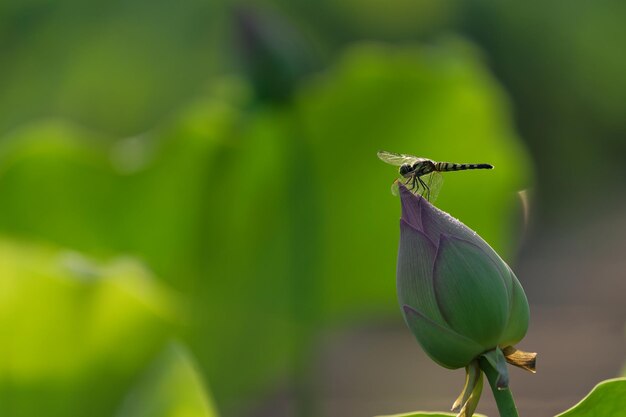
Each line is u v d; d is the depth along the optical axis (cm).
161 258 220
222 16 389
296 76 196
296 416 213
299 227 211
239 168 210
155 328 158
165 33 393
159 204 218
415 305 117
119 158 217
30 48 390
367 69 200
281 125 203
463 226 117
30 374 157
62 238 222
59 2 391
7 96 390
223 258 215
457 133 210
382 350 439
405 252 117
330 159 208
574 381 426
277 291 212
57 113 390
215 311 211
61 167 218
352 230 214
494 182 214
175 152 212
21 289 154
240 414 232
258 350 212
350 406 422
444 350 117
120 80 390
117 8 393
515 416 117
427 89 204
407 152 211
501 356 117
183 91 393
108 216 220
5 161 217
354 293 220
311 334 213
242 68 197
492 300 116
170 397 133
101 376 158
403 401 421
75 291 154
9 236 221
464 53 209
